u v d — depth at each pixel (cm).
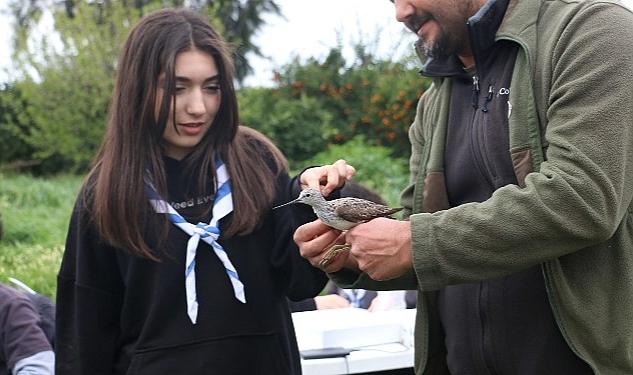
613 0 253
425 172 296
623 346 249
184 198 304
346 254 285
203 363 289
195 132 299
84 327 301
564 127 240
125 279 299
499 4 264
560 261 253
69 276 309
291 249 303
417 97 1488
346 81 1585
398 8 283
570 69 245
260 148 322
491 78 273
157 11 309
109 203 291
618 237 252
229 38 1830
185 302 292
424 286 248
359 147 1417
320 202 279
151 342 293
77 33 1595
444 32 277
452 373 289
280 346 304
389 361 366
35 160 1708
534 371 262
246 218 296
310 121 1527
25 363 345
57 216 1201
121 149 297
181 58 292
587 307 250
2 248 1002
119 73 304
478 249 241
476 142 273
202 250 296
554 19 260
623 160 237
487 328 271
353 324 378
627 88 238
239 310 295
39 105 1606
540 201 236
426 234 246
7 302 356
